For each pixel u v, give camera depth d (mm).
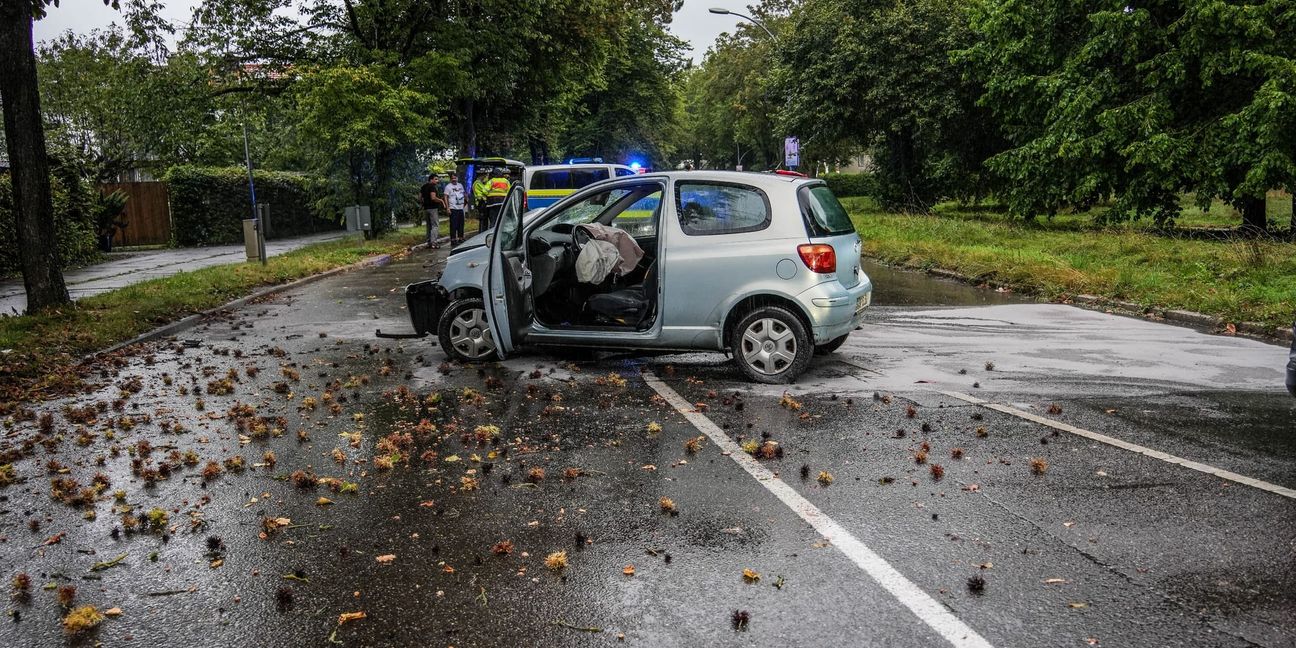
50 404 6555
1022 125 24562
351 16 24344
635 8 35438
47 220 10531
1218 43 18188
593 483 4570
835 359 7789
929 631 3018
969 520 4004
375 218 24094
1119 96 20297
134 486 4664
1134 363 7574
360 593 3389
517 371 7359
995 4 23547
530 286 7203
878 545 3740
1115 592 3281
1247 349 8227
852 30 32156
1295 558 3555
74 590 3428
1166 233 20031
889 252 17641
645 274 7664
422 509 4242
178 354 8516
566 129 49281
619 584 3418
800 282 6684
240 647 3006
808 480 4574
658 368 7398
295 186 29078
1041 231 20484
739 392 6520
